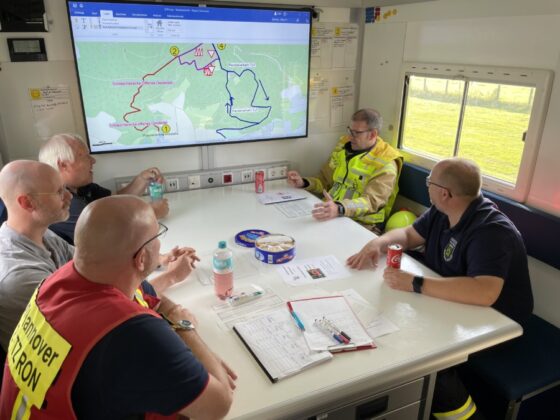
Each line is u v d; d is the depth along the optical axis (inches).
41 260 58.4
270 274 68.0
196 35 100.3
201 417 39.0
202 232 84.0
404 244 78.6
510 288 69.7
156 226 44.1
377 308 59.3
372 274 68.5
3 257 55.4
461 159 69.7
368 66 122.0
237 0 103.1
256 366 48.5
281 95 113.7
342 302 60.1
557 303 81.7
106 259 40.3
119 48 95.2
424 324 56.2
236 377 46.7
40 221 58.5
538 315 85.4
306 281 66.0
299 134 119.7
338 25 117.6
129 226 40.8
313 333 53.2
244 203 100.2
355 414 50.4
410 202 117.3
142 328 37.5
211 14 99.9
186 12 97.7
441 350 51.4
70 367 36.1
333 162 121.0
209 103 106.7
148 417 39.2
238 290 62.8
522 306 71.2
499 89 87.4
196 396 37.5
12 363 40.9
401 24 108.9
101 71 95.5
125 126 101.1
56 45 93.6
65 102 97.8
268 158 120.5
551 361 68.9
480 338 53.8
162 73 100.2
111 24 93.0
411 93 111.2
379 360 49.5
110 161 104.1
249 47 106.0
